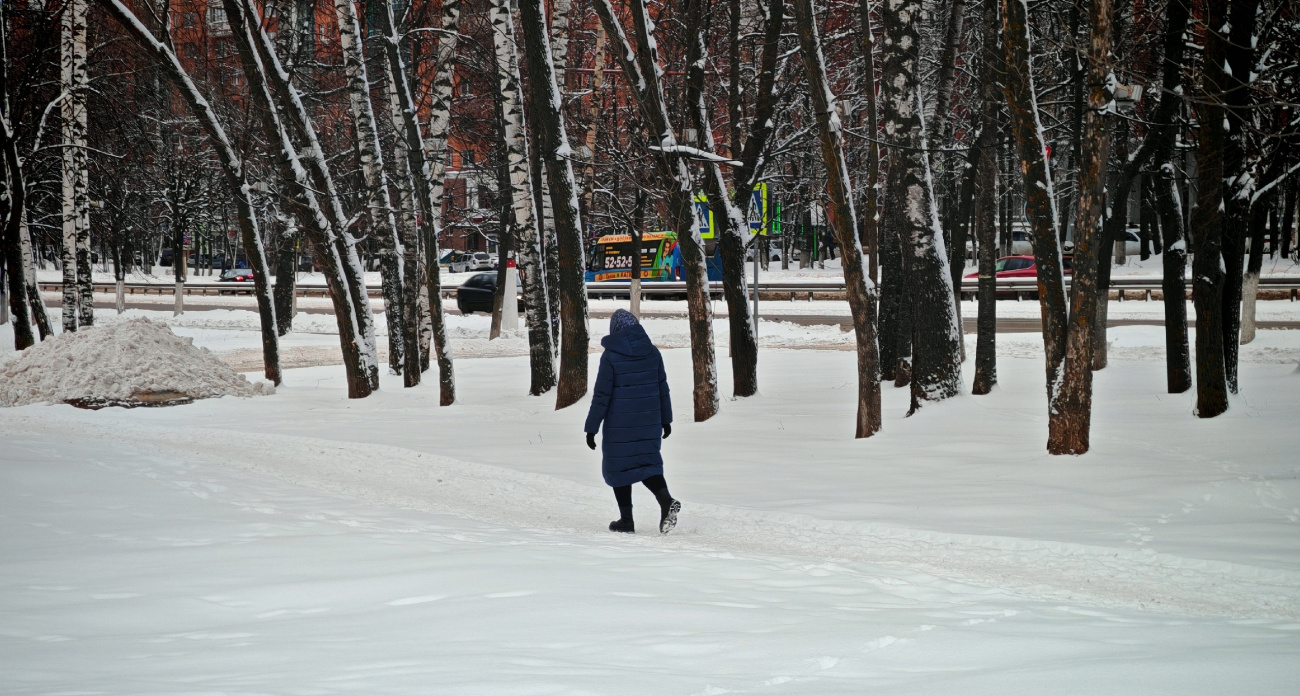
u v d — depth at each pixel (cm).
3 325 4903
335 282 2573
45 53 3772
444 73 2620
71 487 1264
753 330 2175
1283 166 2347
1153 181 2444
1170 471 1291
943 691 431
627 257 6750
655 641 548
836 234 1642
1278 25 1888
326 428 2044
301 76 3578
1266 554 908
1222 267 1670
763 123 2200
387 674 471
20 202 3538
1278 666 460
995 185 2139
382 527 1046
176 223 7975
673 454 1593
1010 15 1505
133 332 2630
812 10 1625
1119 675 445
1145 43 2009
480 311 5684
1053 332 1518
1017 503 1161
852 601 701
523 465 1551
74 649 548
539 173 2850
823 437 1684
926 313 1781
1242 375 2291
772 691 441
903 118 1777
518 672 472
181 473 1452
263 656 522
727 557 894
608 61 3581
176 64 2609
